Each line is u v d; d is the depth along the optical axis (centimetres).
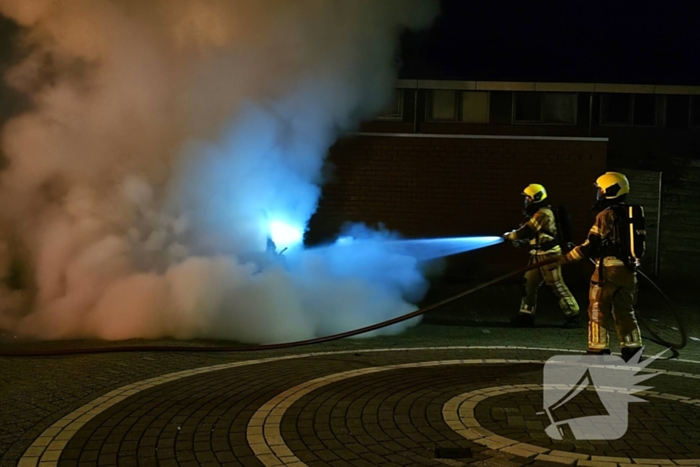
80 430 466
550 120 1520
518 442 445
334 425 479
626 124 1555
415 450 431
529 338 853
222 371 647
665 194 1495
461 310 1068
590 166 1332
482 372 646
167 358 707
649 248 1439
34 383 595
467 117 1514
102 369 652
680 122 1553
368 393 564
